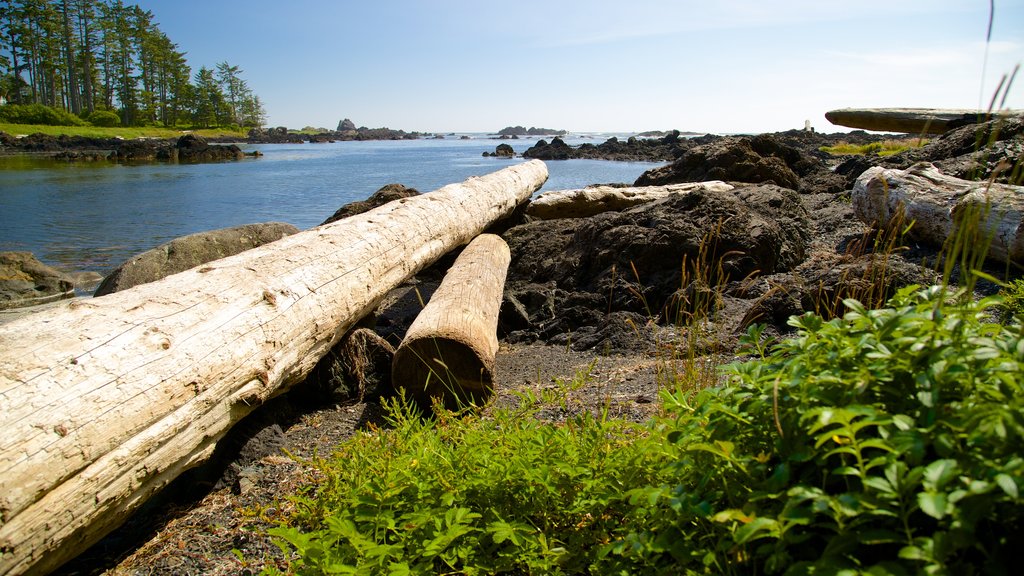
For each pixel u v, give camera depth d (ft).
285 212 60.95
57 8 257.14
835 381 5.82
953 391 5.50
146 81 303.07
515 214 36.55
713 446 6.41
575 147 180.04
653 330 18.11
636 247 22.53
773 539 5.92
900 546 5.33
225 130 320.29
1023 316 9.69
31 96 259.60
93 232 50.60
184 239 25.61
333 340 15.16
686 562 6.31
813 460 5.98
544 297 22.90
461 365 14.47
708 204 23.40
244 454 12.50
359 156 184.75
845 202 31.73
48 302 32.58
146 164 140.87
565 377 16.15
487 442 9.10
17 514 7.47
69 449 8.02
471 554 7.50
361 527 7.79
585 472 7.94
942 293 6.05
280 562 8.86
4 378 8.00
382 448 9.48
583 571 7.52
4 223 54.44
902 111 54.54
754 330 8.11
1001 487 4.61
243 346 11.48
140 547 10.09
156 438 9.42
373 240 17.95
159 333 10.12
